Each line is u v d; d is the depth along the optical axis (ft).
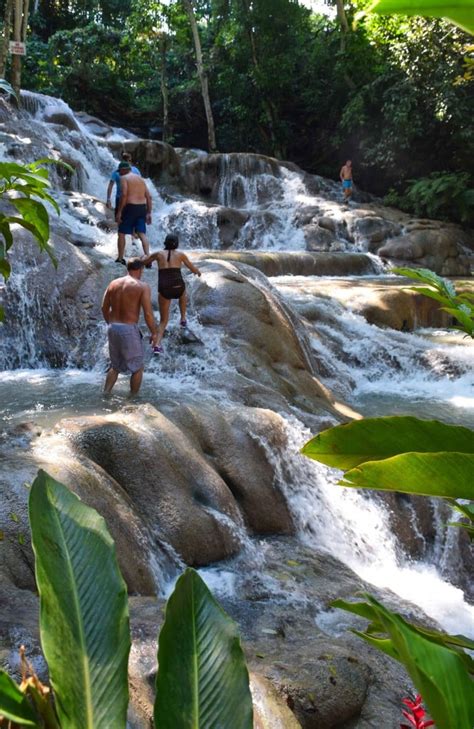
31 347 32.81
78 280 34.96
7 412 24.61
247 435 22.88
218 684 3.87
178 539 18.45
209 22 107.04
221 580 17.83
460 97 77.15
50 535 4.24
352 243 66.95
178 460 20.22
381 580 21.49
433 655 3.15
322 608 17.31
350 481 3.62
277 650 14.49
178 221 64.85
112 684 3.79
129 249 43.14
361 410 32.58
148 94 108.06
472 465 3.41
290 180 78.64
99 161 70.18
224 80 96.32
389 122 83.10
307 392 30.96
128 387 27.73
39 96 73.56
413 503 24.84
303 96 93.25
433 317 47.85
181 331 30.50
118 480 19.16
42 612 3.97
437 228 68.39
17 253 33.68
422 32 77.36
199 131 103.40
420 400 34.81
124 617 4.00
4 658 10.16
